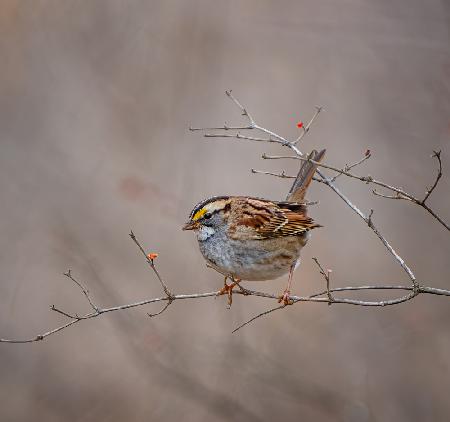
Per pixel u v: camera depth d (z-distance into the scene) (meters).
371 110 15.17
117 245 15.86
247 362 14.64
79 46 16.81
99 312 9.15
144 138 16.36
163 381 14.84
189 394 14.63
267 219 10.36
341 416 14.22
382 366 14.61
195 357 14.73
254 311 15.34
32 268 15.87
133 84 16.56
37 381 15.53
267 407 14.52
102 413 15.00
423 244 15.20
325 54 15.95
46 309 15.80
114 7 16.83
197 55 16.73
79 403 15.17
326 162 15.87
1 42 16.81
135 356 15.07
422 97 14.25
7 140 16.80
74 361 15.61
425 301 15.02
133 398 15.02
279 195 15.97
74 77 16.80
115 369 15.27
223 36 16.73
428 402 14.20
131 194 15.20
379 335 14.81
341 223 15.91
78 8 16.83
